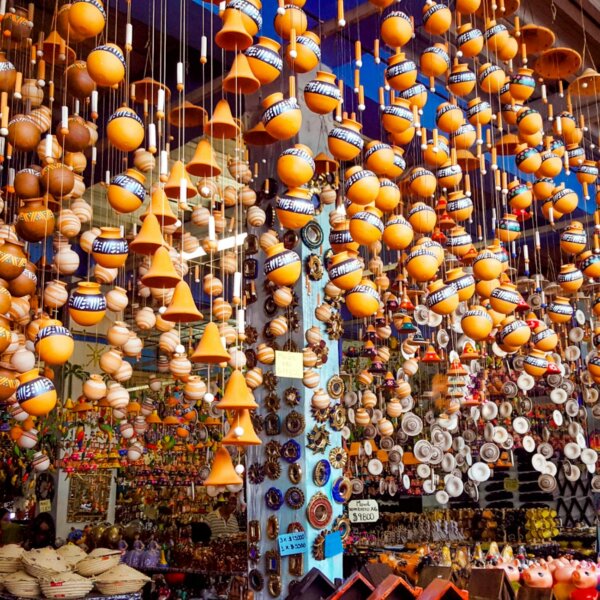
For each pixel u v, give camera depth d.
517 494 9.02
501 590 2.43
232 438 2.17
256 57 2.07
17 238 2.45
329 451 3.66
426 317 4.18
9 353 2.39
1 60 2.27
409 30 2.52
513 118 3.08
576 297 4.95
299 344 3.62
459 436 5.89
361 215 2.47
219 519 7.59
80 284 2.26
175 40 3.83
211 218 2.46
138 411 5.07
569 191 3.40
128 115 2.04
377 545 6.63
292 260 2.47
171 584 5.96
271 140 2.51
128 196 2.09
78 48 4.09
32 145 2.37
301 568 3.41
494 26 2.88
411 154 4.72
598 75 2.98
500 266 2.92
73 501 8.82
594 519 8.40
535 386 6.19
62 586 2.80
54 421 7.19
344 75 4.02
